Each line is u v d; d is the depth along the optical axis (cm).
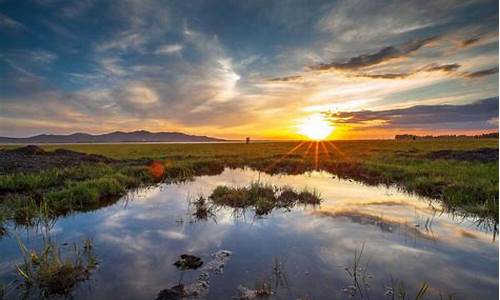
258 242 638
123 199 1083
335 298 421
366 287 448
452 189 1077
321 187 1348
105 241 647
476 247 602
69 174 1433
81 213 884
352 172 1891
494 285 450
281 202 1007
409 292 432
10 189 1106
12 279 476
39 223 777
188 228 738
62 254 574
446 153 2809
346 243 627
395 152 3556
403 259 545
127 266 523
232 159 2752
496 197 930
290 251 586
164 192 1230
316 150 4344
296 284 459
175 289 439
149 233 701
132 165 2020
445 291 434
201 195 1134
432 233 689
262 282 464
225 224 771
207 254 575
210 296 428
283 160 2636
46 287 443
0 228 724
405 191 1237
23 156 2155
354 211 899
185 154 3294
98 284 462
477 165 1805
